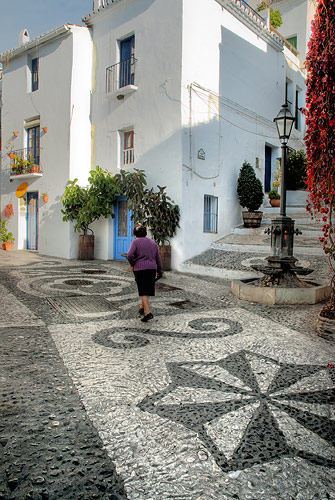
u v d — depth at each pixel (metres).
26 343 4.57
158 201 11.00
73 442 2.60
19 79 16.34
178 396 3.31
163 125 11.63
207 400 3.25
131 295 7.66
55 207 14.49
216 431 2.77
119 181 11.95
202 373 3.83
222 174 12.98
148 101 12.09
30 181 15.72
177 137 11.24
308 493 2.18
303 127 18.89
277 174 15.65
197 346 4.66
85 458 2.43
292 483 2.25
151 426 2.82
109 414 2.98
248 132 14.40
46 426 2.79
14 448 2.51
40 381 3.54
